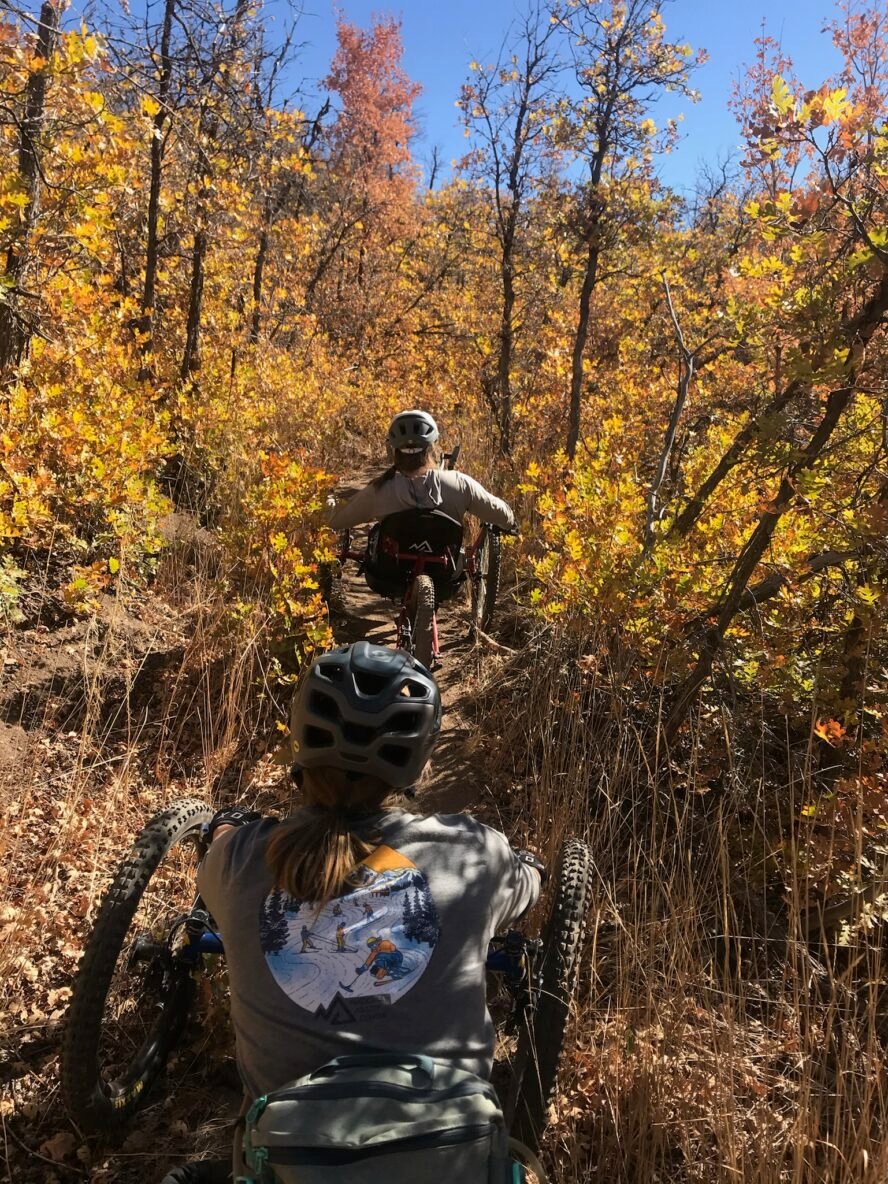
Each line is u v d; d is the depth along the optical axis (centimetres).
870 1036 253
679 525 505
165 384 821
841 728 332
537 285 1092
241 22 801
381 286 1748
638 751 412
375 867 183
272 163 959
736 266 522
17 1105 270
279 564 567
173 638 539
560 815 380
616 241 853
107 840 387
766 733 415
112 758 427
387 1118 152
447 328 1543
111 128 570
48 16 558
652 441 766
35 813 395
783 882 342
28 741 442
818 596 416
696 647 432
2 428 544
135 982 313
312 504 597
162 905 346
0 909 336
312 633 501
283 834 184
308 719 194
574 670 483
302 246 1414
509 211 1052
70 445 567
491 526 606
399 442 512
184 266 994
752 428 407
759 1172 241
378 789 195
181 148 831
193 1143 265
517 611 655
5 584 491
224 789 436
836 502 386
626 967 301
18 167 601
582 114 827
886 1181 233
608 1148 269
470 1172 150
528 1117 245
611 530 505
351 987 171
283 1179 148
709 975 322
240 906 184
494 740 482
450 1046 169
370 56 2470
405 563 520
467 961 179
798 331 355
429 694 201
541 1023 250
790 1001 313
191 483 792
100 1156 258
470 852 193
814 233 354
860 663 377
